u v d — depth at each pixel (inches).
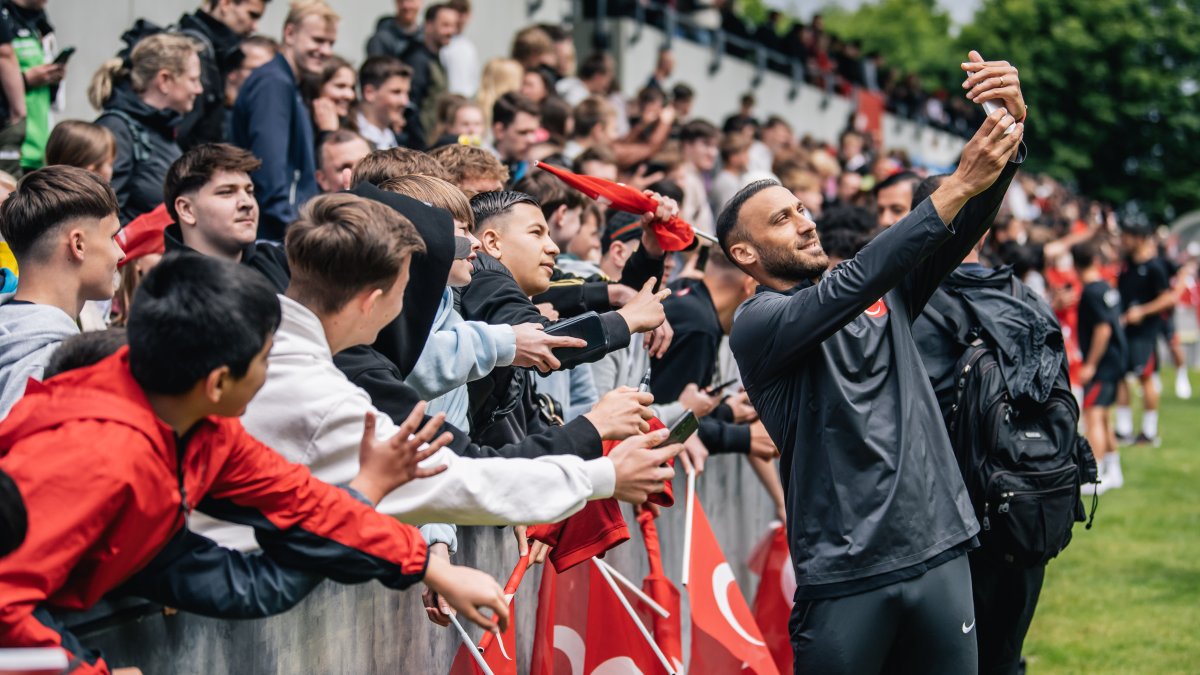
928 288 140.4
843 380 135.0
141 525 82.5
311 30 245.3
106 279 128.6
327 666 114.3
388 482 95.4
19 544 77.1
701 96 690.2
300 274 102.4
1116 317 422.3
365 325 104.3
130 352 83.9
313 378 99.7
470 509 103.9
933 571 133.9
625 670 148.0
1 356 118.9
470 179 174.9
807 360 136.6
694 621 169.2
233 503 90.7
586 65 408.5
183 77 209.9
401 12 332.5
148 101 209.3
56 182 126.0
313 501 91.1
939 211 125.1
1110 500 397.4
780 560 202.2
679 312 191.2
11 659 75.1
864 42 2353.6
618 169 319.9
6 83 222.5
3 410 117.3
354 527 91.6
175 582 87.7
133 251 174.6
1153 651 242.5
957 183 125.1
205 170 157.6
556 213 199.0
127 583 88.0
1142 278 511.8
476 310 140.6
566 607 148.7
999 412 158.4
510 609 134.2
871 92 928.3
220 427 89.2
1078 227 695.7
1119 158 1731.1
